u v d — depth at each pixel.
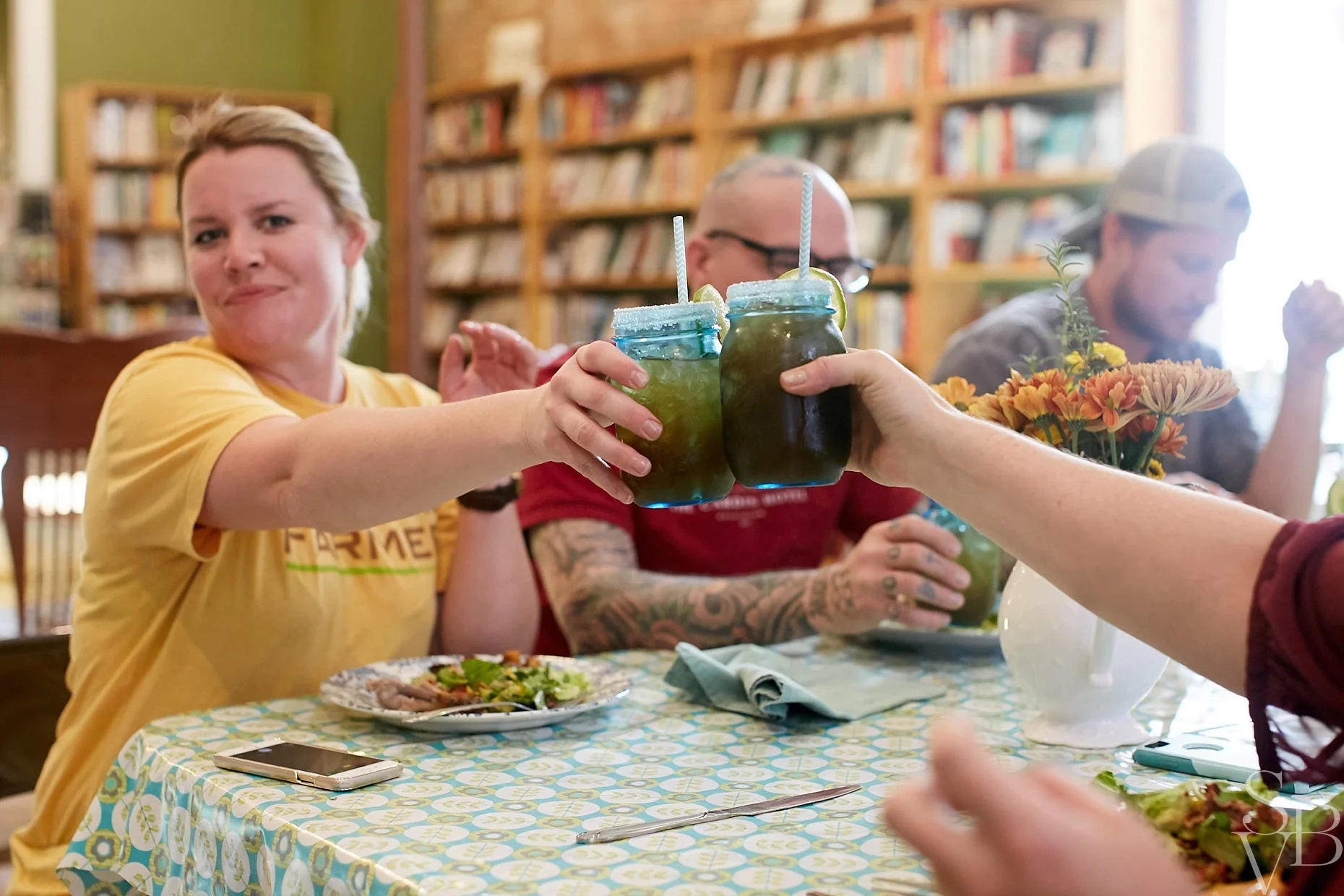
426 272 6.84
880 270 4.98
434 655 1.88
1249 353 4.05
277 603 1.53
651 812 0.98
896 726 1.25
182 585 1.53
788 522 2.17
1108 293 2.56
